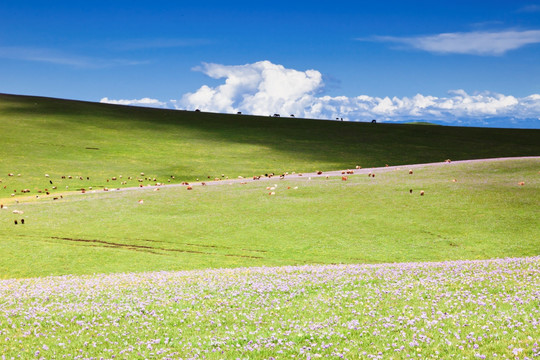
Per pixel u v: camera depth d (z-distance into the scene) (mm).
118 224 50812
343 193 60844
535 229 44438
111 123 136000
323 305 21156
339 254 41438
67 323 19812
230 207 56781
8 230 48500
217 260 40344
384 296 21953
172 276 30859
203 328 18844
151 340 17531
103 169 91000
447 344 15609
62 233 47688
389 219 49844
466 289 22359
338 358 15062
